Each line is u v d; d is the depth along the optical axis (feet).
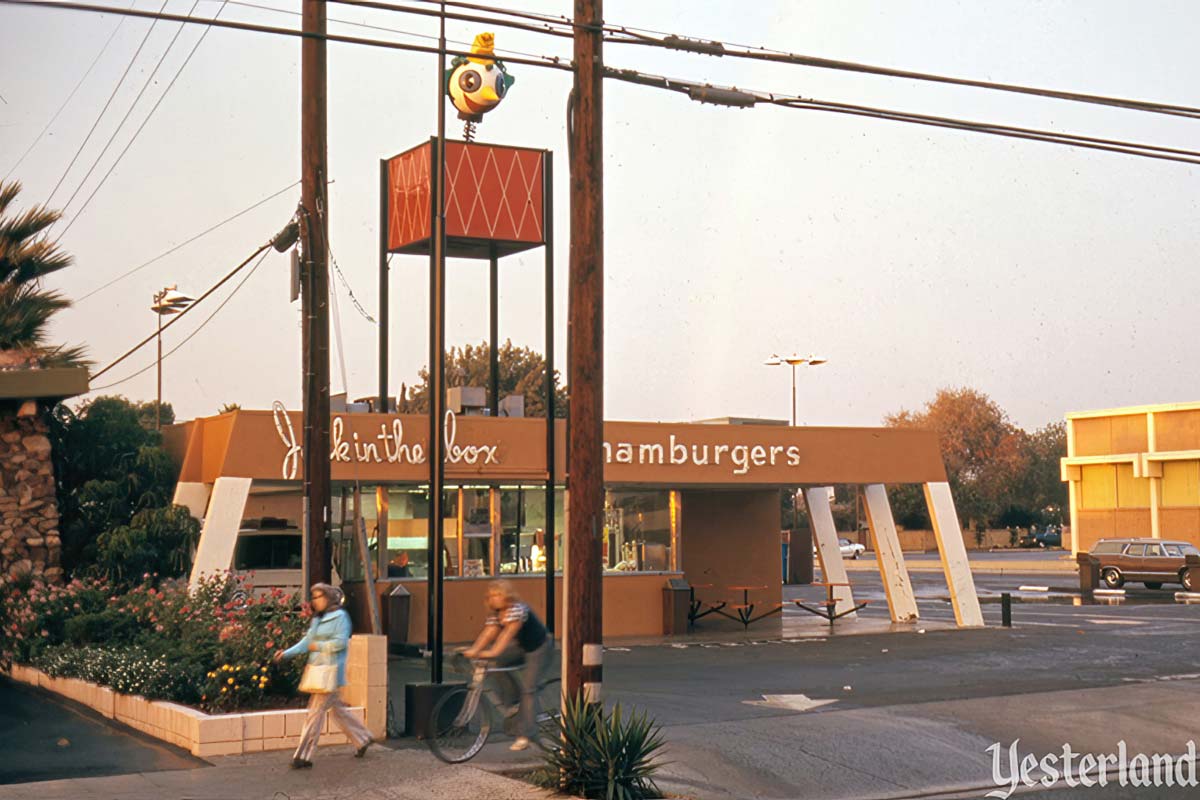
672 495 96.58
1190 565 146.00
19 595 71.61
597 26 43.86
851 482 96.68
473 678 46.26
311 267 55.31
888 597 102.68
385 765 43.91
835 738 50.52
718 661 75.41
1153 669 71.00
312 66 55.57
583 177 43.29
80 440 84.48
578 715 41.32
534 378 248.32
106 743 48.21
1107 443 202.39
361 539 62.69
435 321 52.37
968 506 322.75
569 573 42.34
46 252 85.66
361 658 48.83
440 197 52.49
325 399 55.11
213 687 49.42
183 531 81.51
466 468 83.46
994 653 78.69
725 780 44.50
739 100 48.11
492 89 82.99
